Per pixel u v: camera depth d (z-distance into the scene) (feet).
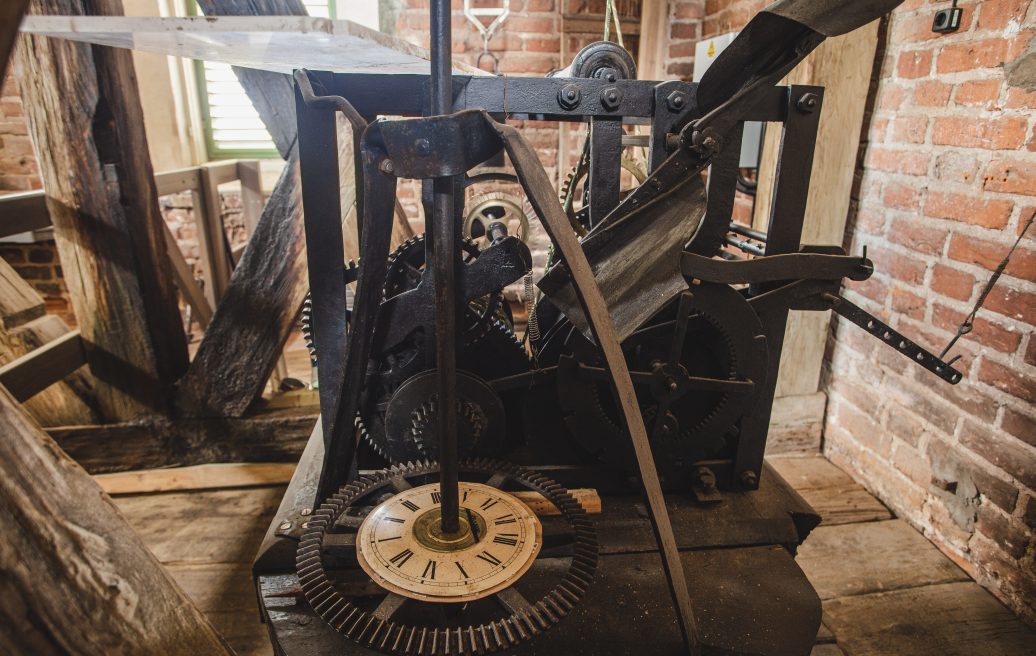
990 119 5.28
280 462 7.07
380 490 4.06
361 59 3.14
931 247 6.02
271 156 13.01
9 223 5.44
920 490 6.38
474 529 3.15
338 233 3.77
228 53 3.45
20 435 1.92
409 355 4.15
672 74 10.50
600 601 3.53
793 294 4.00
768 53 3.47
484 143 2.52
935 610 5.47
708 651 3.23
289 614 3.42
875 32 6.29
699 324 4.00
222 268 9.48
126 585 2.07
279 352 6.79
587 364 3.99
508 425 4.57
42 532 1.93
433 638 2.69
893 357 6.63
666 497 4.42
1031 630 5.24
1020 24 4.96
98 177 5.87
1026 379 5.13
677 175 3.58
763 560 3.89
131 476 6.82
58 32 3.00
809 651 3.27
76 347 6.31
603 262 3.58
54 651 1.94
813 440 7.91
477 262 3.87
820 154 6.60
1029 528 5.20
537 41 10.82
